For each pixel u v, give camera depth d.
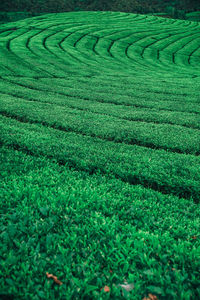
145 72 39.16
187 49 58.41
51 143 8.91
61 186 5.92
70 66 38.81
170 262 3.84
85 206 5.12
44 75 30.98
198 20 111.88
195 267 3.71
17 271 3.39
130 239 4.21
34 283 3.28
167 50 57.16
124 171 7.08
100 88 24.89
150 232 4.53
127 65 44.34
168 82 30.16
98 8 131.62
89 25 73.38
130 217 4.90
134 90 24.81
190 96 22.92
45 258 3.69
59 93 22.14
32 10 120.56
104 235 4.28
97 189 5.95
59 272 3.45
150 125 13.24
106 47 55.91
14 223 4.41
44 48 49.62
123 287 3.33
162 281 3.37
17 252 3.71
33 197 5.16
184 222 4.89
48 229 4.27
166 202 5.95
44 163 7.25
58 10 124.88
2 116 12.92
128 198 5.68
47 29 66.19
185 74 38.56
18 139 8.93
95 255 3.88
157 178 6.88
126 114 15.77
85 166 7.33
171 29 76.19
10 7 118.88
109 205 5.32
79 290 3.19
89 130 11.61
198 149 10.03
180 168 7.71
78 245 4.04
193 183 6.66
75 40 58.41
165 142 10.61
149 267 3.70
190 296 3.25
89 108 16.80
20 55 42.56
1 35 60.09
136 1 142.12
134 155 8.54
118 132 11.53
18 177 6.07
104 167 7.29
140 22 85.31
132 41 61.97
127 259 3.76
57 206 5.04
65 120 12.97
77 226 4.44
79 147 8.74
